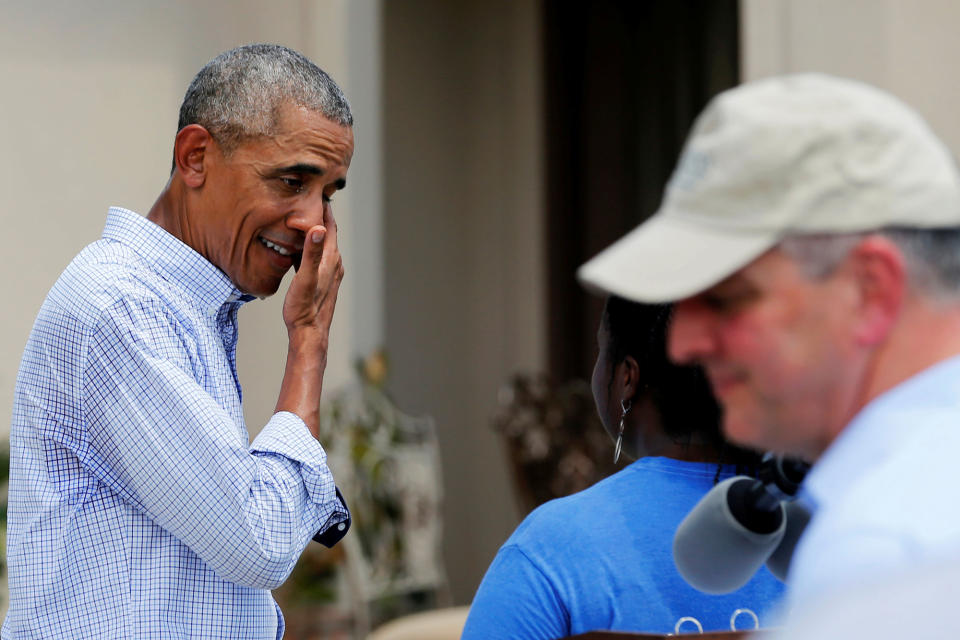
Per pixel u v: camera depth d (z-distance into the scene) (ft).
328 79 22.80
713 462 16.67
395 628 45.85
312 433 21.74
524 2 74.79
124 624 20.51
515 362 74.84
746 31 57.06
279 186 21.97
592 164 74.28
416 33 74.69
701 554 14.82
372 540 56.75
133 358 20.21
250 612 21.70
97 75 54.03
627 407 17.02
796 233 10.35
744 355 10.77
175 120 54.85
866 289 10.39
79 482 20.62
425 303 74.54
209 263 22.20
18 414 21.18
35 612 20.67
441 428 74.95
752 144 10.52
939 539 8.92
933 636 8.62
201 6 55.42
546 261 74.02
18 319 52.37
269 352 54.29
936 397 9.91
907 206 10.19
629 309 16.81
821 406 10.75
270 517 20.39
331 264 22.79
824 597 9.22
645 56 73.15
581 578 16.49
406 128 73.92
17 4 53.06
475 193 76.59
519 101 75.05
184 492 19.97
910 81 55.16
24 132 53.01
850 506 9.53
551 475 64.28
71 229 53.42
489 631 16.75
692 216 10.91
